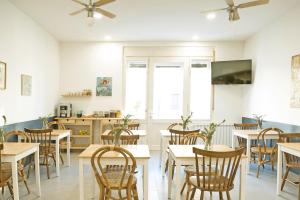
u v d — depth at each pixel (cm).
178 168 257
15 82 404
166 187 357
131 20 465
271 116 482
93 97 628
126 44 623
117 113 605
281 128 445
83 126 613
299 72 392
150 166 468
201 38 598
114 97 628
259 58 537
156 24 490
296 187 355
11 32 390
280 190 329
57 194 325
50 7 405
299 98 391
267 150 412
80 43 626
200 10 414
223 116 626
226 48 621
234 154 229
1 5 361
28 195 321
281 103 446
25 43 438
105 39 607
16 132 354
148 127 630
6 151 273
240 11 422
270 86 488
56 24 494
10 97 388
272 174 418
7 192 329
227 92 626
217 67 604
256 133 430
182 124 459
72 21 475
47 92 546
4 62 371
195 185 243
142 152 271
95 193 330
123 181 242
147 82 627
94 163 240
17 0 376
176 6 397
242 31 541
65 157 529
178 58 624
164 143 423
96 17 447
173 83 637
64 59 626
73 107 628
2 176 264
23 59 432
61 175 405
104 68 626
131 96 635
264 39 513
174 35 570
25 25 436
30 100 461
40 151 405
